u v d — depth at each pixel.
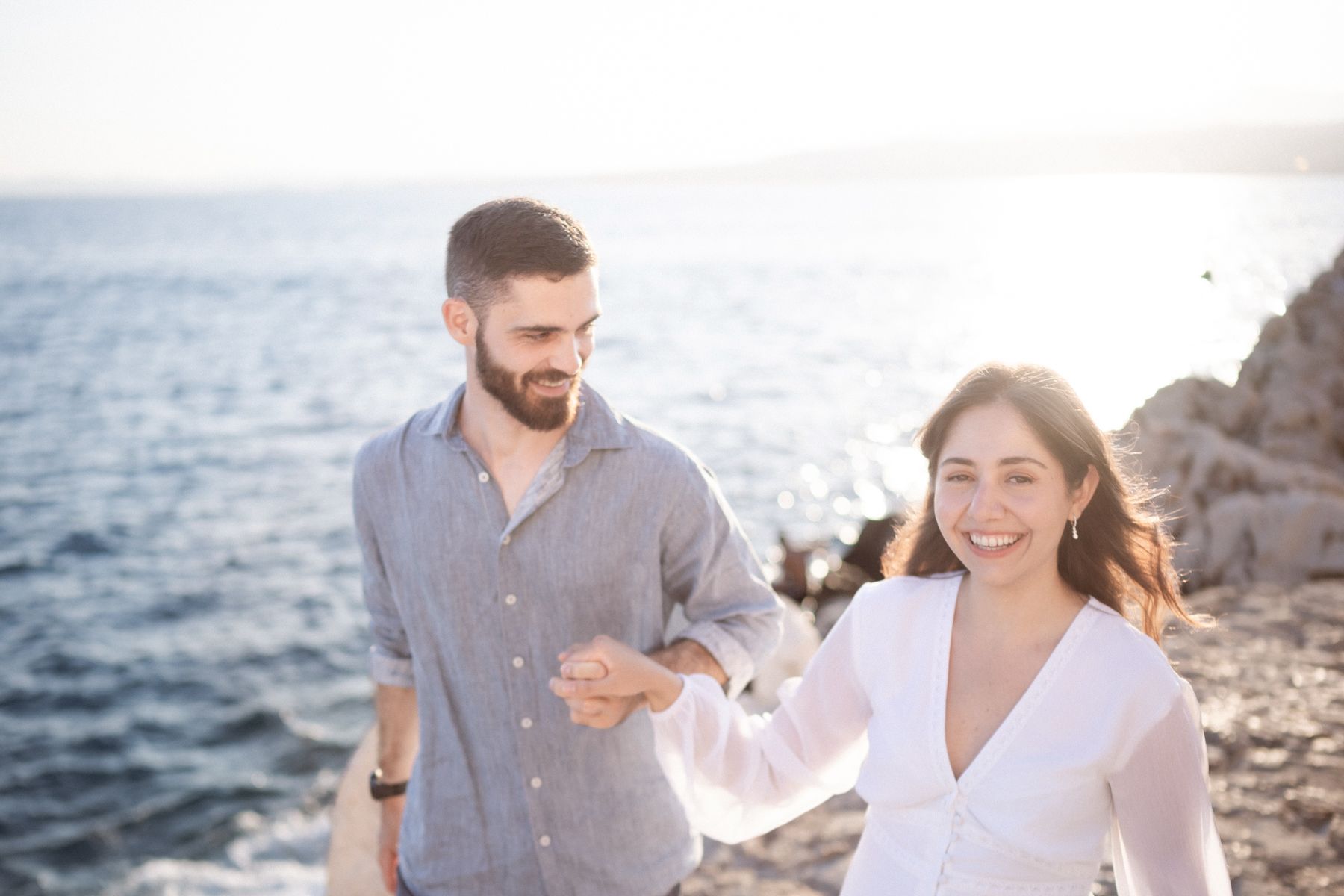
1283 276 43.72
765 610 2.09
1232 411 8.58
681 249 125.62
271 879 8.24
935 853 1.61
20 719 11.68
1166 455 7.09
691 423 28.50
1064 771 1.55
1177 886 1.57
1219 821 3.29
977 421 1.62
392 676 2.19
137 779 10.22
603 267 99.19
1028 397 1.58
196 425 29.95
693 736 1.79
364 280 91.00
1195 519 6.65
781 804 1.90
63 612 15.09
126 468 24.38
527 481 1.93
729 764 1.84
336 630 14.05
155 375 39.91
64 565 17.22
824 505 20.09
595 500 1.92
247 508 20.48
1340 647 4.59
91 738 11.16
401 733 2.23
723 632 2.02
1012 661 1.63
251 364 42.94
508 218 1.77
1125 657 1.57
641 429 1.98
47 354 45.50
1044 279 70.81
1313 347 9.11
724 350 43.06
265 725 11.30
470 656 1.95
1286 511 6.32
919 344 42.62
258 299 73.75
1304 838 3.16
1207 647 4.66
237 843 8.90
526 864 1.96
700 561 2.00
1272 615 5.04
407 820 2.07
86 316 62.19
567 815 1.95
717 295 69.19
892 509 19.38
